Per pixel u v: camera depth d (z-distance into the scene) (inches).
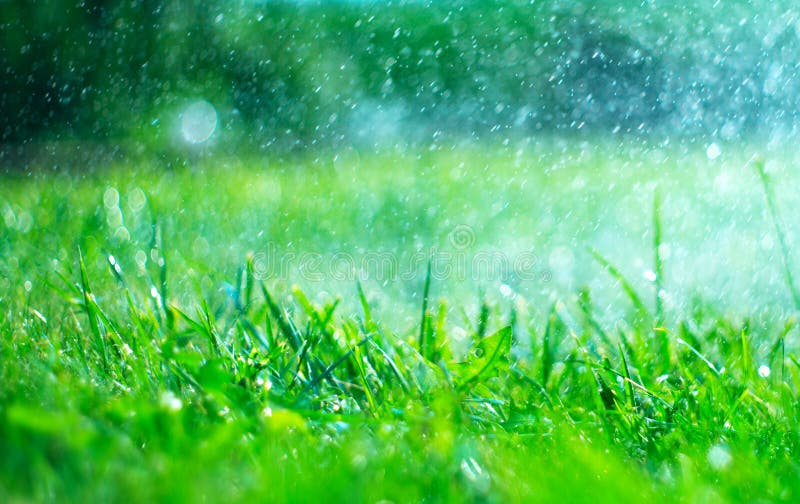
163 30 327.0
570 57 338.0
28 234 138.6
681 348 71.4
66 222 152.8
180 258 115.1
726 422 57.3
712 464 47.3
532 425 54.6
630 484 42.1
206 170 267.1
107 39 320.5
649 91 302.8
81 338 70.2
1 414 43.5
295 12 364.8
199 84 332.8
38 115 312.5
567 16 346.0
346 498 38.7
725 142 250.2
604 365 63.8
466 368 60.4
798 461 49.8
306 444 46.6
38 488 37.7
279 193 203.0
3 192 213.0
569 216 167.6
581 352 67.7
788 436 54.4
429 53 387.5
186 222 158.7
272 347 65.1
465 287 116.9
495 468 45.1
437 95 378.0
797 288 107.8
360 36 385.1
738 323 88.5
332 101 357.4
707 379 63.7
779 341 69.2
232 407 50.7
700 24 276.2
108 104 318.7
